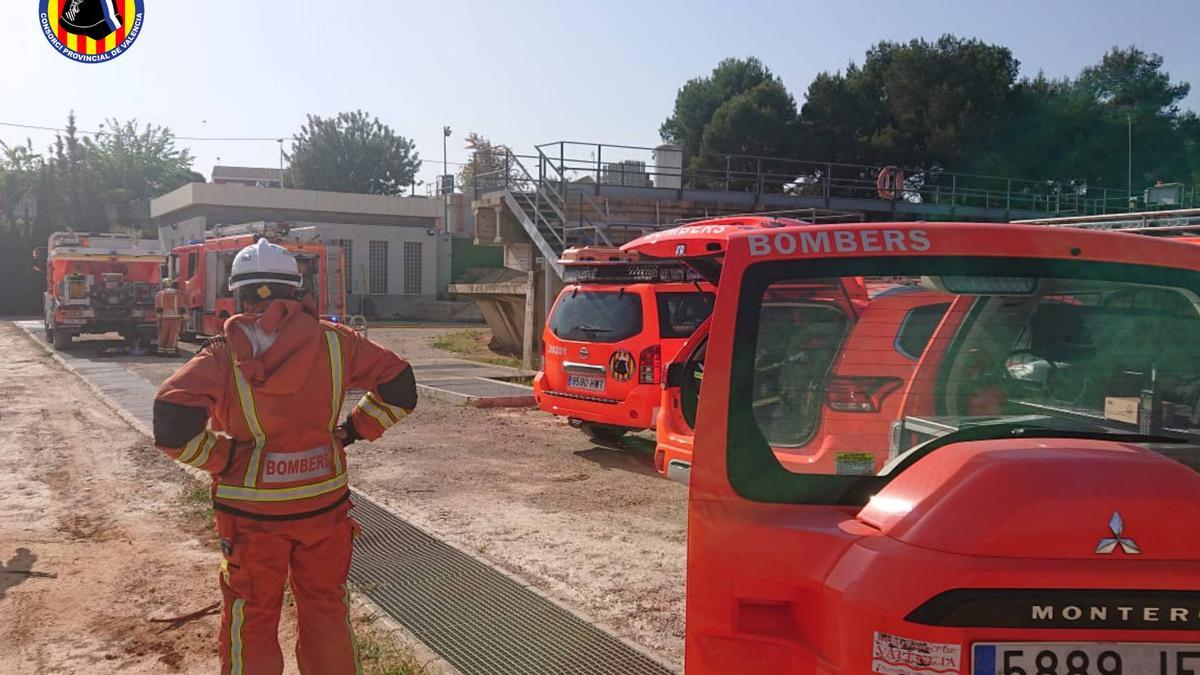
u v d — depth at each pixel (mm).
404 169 75562
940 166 36250
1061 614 2168
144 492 8320
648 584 5836
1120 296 2826
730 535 2559
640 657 4598
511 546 6633
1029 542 2174
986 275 2691
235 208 40625
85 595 5578
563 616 5152
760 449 2611
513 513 7555
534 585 5793
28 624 5098
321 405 3520
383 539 6656
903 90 36125
